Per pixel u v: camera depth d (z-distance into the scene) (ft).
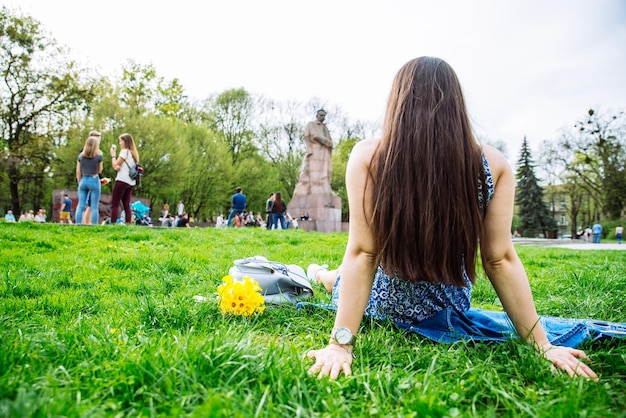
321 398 5.15
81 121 104.12
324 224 74.74
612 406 5.24
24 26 95.81
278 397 5.05
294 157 145.07
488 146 7.11
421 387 5.49
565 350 6.72
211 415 4.25
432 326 8.18
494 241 6.97
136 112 112.98
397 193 6.58
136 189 110.42
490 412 4.78
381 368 6.46
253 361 5.78
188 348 5.96
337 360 6.42
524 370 6.23
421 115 6.60
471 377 5.73
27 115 100.12
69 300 10.57
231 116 143.02
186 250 21.77
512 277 7.01
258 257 11.96
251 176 136.67
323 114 78.38
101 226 29.81
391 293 8.11
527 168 183.93
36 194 118.62
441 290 7.87
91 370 5.49
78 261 16.88
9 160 97.60
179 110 129.90
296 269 11.87
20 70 97.40
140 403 4.85
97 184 33.53
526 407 5.04
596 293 12.55
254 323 8.96
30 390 4.60
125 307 10.10
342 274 7.15
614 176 133.28
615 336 7.24
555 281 15.24
